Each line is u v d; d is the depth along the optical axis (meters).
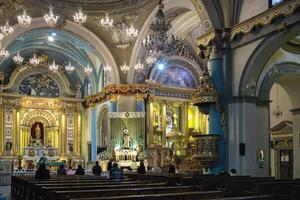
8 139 29.72
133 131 24.72
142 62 24.78
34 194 11.55
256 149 15.93
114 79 25.09
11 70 31.09
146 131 25.23
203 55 17.61
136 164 24.06
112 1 22.61
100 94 27.55
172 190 8.72
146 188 8.74
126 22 23.30
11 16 21.25
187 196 7.35
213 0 16.38
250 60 15.46
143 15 22.86
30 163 29.58
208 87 16.09
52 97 31.81
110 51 24.67
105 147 25.83
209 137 15.95
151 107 25.53
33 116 31.36
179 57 26.64
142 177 16.17
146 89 25.09
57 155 31.09
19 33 22.16
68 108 32.12
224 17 16.41
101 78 28.75
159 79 26.38
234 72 16.23
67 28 23.61
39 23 22.58
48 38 26.66
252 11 15.51
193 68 27.59
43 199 9.79
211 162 15.90
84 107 32.47
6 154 29.44
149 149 24.94
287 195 9.17
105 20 18.34
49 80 32.03
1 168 24.38
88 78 31.09
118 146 24.50
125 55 24.86
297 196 8.36
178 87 27.00
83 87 32.66
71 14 22.83
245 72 15.71
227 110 16.23
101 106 27.94
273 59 17.22
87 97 30.55
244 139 15.67
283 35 13.98
